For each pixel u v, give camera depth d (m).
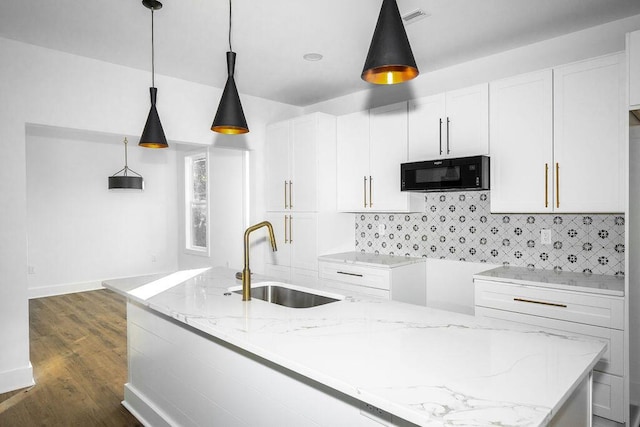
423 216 3.86
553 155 2.73
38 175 5.93
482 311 2.91
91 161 6.39
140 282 2.61
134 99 3.54
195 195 6.95
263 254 4.59
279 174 4.40
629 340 2.37
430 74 3.71
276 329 1.62
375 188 3.81
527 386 1.11
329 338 1.51
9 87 2.92
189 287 2.45
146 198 6.95
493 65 3.30
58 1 2.42
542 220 3.13
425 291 3.84
